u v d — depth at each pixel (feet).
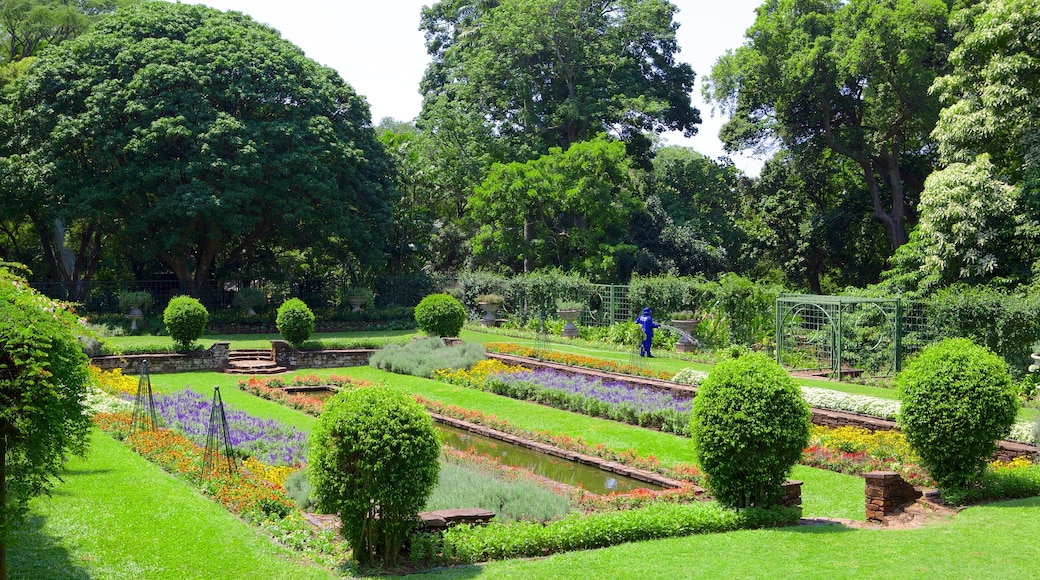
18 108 103.76
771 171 150.20
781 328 75.92
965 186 70.95
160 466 36.96
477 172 140.97
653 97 149.59
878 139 118.42
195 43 109.29
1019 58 70.28
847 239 138.31
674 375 64.95
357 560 25.34
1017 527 28.35
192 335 77.30
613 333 93.15
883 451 41.11
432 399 62.23
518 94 145.69
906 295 73.20
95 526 26.99
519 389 63.00
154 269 122.31
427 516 27.66
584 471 43.04
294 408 57.77
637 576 23.57
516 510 31.17
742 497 30.91
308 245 119.65
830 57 115.85
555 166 128.16
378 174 123.65
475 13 168.45
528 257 130.93
